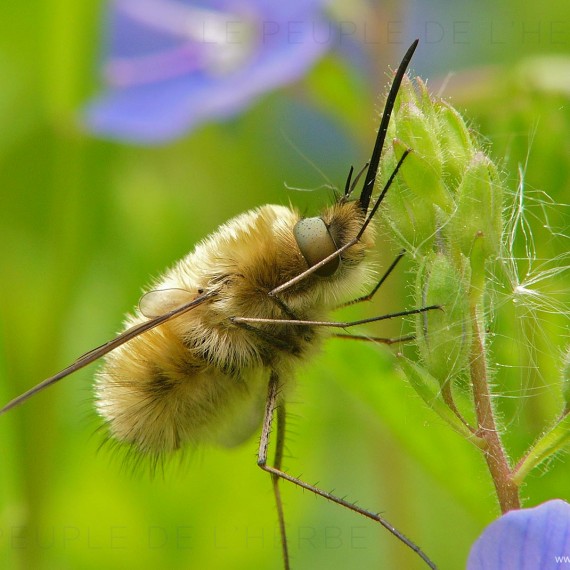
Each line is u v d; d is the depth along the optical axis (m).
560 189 0.14
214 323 0.13
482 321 0.12
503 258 0.12
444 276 0.12
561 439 0.12
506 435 0.13
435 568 0.13
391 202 0.12
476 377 0.12
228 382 0.13
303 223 0.13
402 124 0.12
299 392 0.14
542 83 0.14
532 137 0.14
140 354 0.13
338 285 0.13
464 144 0.12
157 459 0.13
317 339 0.13
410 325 0.13
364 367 0.14
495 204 0.12
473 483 0.14
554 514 0.12
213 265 0.13
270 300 0.13
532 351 0.13
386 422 0.14
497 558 0.12
